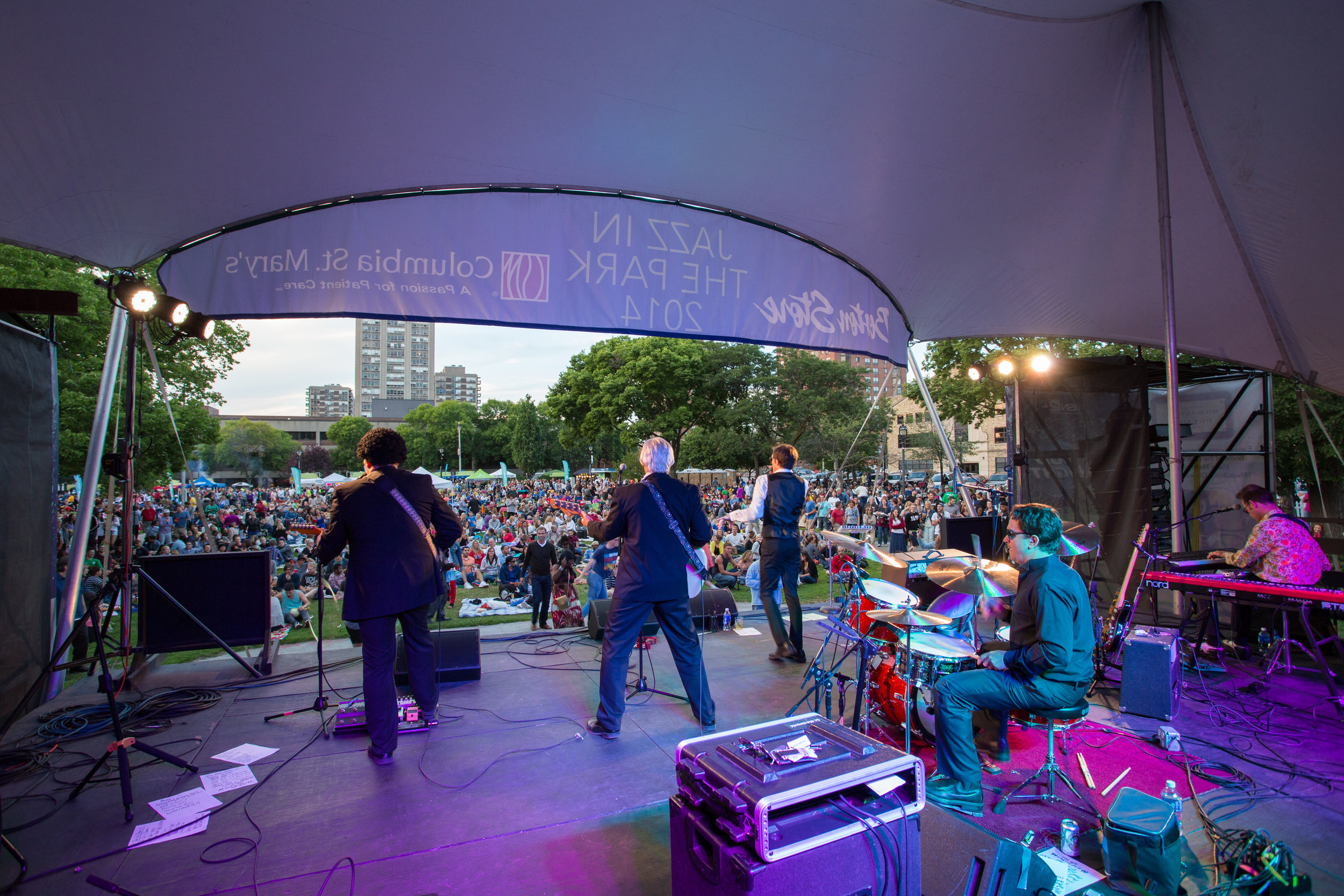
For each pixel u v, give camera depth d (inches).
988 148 191.0
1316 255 212.8
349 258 198.7
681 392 1352.1
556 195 211.6
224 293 195.3
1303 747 137.8
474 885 91.5
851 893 71.6
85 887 91.8
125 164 167.2
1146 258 236.2
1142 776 123.8
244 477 3634.4
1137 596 194.4
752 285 231.5
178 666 200.1
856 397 1366.9
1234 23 151.6
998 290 265.3
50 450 175.6
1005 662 113.7
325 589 462.0
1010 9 144.7
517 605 433.4
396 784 122.0
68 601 184.4
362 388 7736.2
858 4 140.9
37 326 175.0
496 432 3368.6
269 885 91.8
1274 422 290.7
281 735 146.6
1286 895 85.9
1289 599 170.1
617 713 142.7
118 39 134.1
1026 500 282.8
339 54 146.0
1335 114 164.1
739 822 70.0
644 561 141.7
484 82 158.9
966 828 95.0
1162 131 175.0
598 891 89.9
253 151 171.9
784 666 192.7
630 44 149.2
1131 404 270.5
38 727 153.8
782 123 179.8
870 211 221.8
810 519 829.2
